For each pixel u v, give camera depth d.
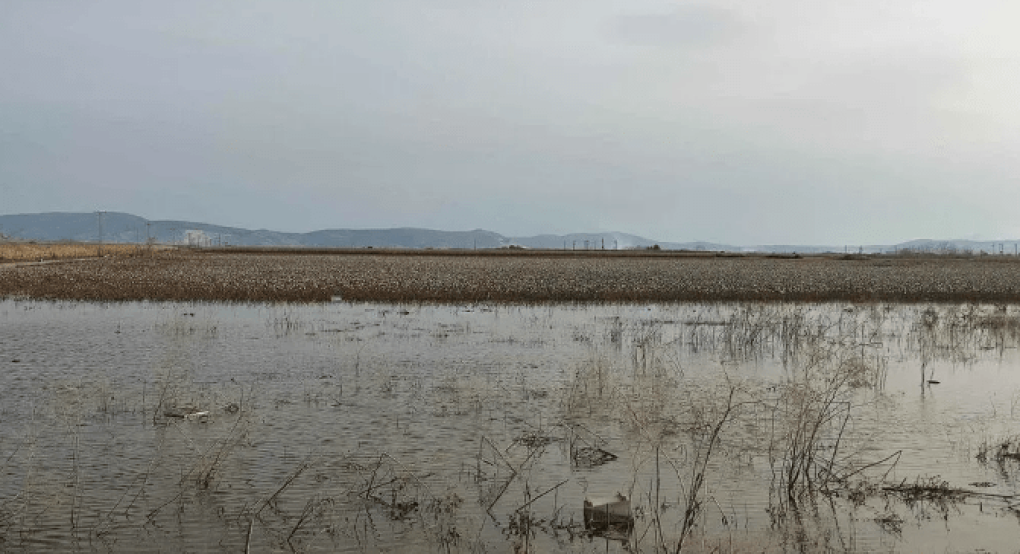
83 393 15.23
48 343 22.22
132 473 10.44
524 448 11.80
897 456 11.55
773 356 21.08
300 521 8.49
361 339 23.75
